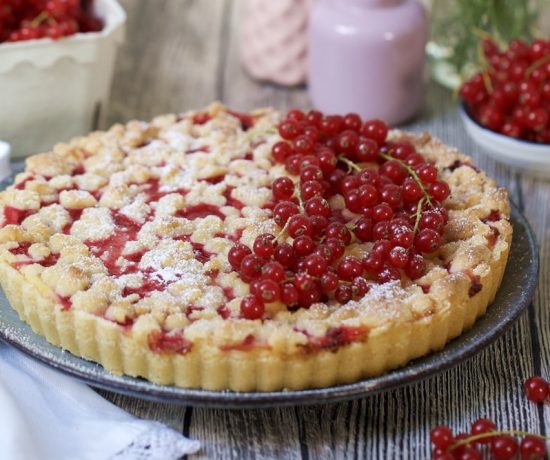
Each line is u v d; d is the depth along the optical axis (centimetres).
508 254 91
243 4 131
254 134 98
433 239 88
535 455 83
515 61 107
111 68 109
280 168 95
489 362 91
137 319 83
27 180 95
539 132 105
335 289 86
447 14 123
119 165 97
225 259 88
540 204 105
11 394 85
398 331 83
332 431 86
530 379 88
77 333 85
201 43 126
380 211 89
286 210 89
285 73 119
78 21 109
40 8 106
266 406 82
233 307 85
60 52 103
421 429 86
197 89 119
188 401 83
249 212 92
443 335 85
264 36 118
